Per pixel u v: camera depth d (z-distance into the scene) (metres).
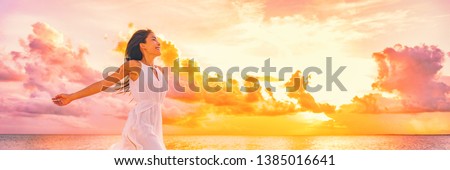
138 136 2.65
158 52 2.88
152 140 2.65
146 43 2.84
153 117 2.73
